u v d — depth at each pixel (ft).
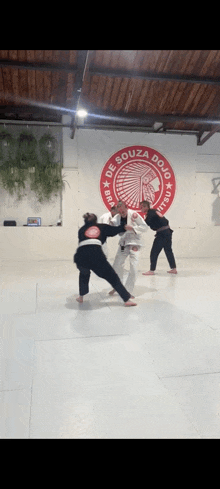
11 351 8.11
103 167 29.78
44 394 6.12
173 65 23.86
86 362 7.48
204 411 5.55
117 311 11.59
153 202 30.78
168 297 13.76
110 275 11.86
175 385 6.44
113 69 23.72
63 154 29.04
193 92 26.86
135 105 27.48
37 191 28.89
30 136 28.45
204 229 31.17
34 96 26.11
